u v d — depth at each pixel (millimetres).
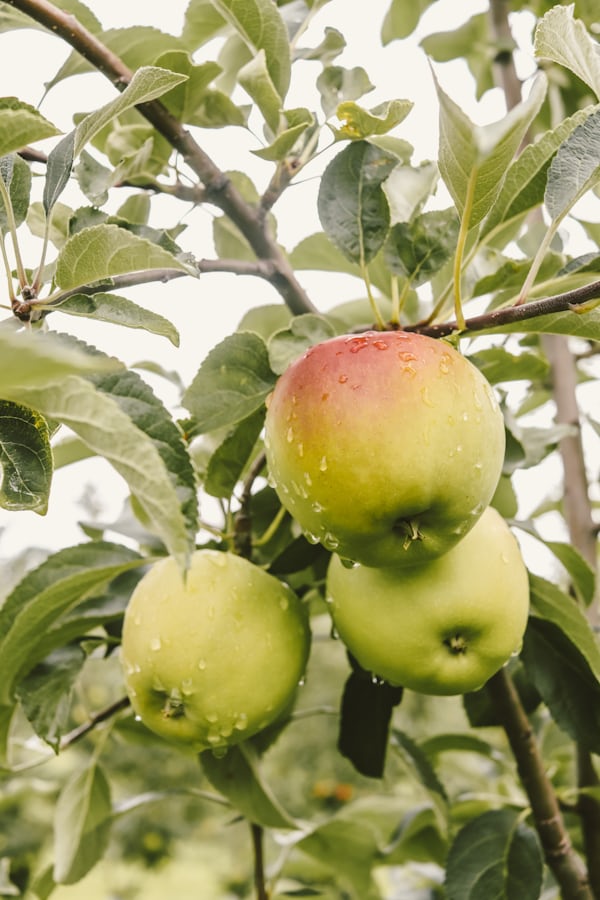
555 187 1133
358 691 1578
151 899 5145
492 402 1142
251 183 1852
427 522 1103
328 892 2160
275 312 2004
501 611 1228
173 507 835
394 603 1208
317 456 1052
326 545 1154
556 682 1497
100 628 1749
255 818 1617
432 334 1206
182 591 1277
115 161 1587
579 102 2348
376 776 1602
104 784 1864
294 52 1612
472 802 2080
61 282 1059
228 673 1253
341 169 1331
